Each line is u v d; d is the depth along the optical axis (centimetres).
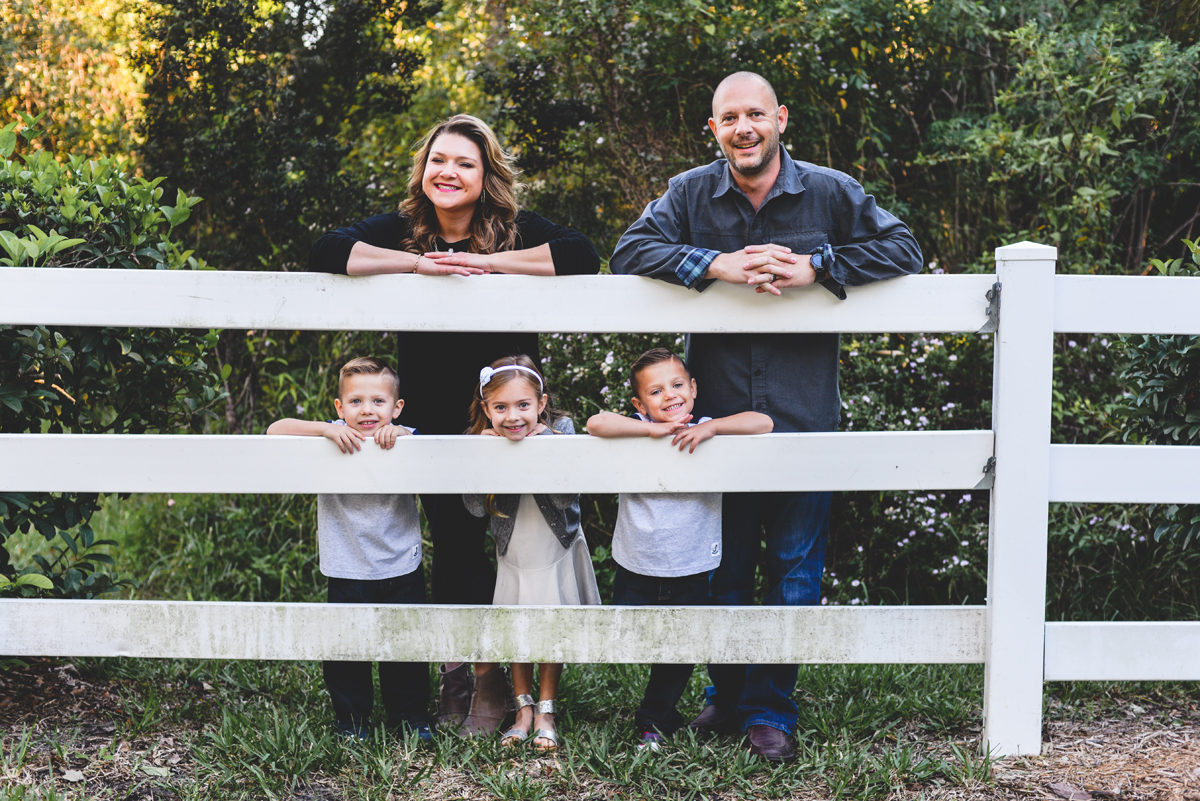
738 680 283
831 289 249
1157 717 292
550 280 252
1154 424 306
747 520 277
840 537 415
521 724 273
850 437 252
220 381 335
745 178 259
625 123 524
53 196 284
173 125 510
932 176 537
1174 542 311
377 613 259
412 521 273
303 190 503
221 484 254
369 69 529
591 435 253
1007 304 247
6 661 303
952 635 260
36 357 279
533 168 526
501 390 253
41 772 245
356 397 260
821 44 521
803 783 252
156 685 309
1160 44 473
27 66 530
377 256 251
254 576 430
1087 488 254
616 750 266
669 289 253
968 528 405
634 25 504
